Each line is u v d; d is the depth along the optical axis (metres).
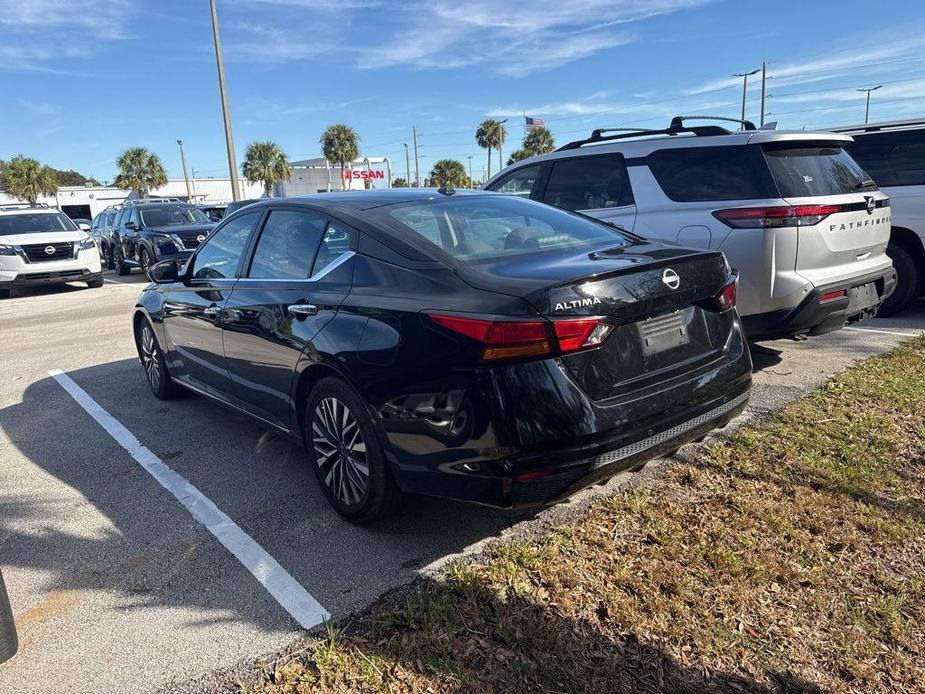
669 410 2.84
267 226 4.04
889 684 2.22
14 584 2.95
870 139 7.30
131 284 15.42
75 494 3.83
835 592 2.66
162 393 5.50
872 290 5.29
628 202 5.53
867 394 4.74
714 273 3.18
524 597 2.66
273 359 3.62
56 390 6.03
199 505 3.63
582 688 2.20
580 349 2.60
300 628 2.56
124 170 58.31
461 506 3.46
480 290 2.73
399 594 2.74
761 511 3.25
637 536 3.08
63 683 2.32
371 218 3.38
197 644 2.50
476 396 2.59
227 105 20.20
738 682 2.23
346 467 3.25
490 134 66.00
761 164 4.83
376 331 2.94
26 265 13.59
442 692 2.21
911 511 3.21
